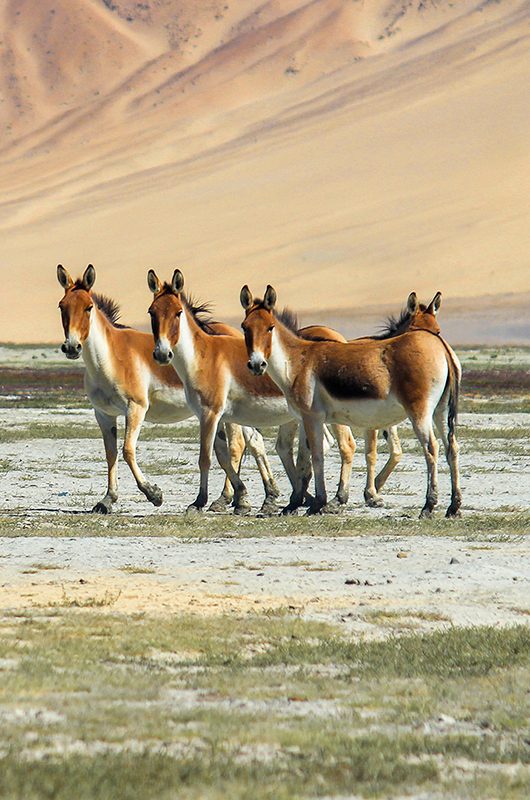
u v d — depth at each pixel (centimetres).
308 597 3416
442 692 2455
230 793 1828
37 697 2333
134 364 5588
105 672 2531
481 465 7819
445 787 1908
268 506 5625
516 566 3928
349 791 1878
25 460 8125
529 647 2791
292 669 2641
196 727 2167
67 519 5122
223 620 3081
